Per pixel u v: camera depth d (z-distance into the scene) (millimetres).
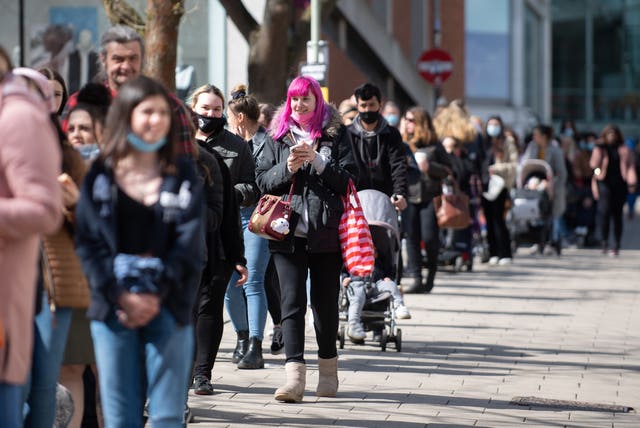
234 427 17875
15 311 11836
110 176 12328
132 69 16141
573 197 57438
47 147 11633
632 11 156500
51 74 17609
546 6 128375
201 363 20141
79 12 42469
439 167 34562
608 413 19750
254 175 21594
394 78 72250
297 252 19750
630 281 42000
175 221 12266
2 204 11398
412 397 20625
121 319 12141
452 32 89688
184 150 16297
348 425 18219
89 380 15914
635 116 157125
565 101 156125
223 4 36438
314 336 27625
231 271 19234
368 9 67812
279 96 36219
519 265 48000
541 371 23562
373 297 25688
